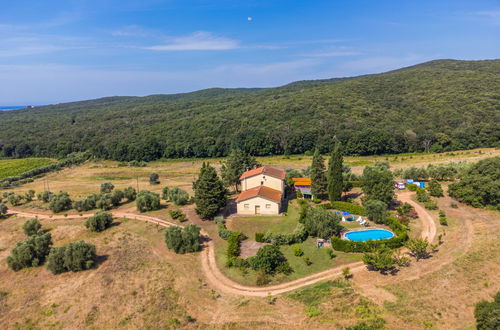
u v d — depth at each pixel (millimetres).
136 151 140875
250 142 138875
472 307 27625
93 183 96312
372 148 126875
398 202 58062
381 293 31016
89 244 41688
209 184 54094
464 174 59125
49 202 67000
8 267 41781
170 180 96625
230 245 42406
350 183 67500
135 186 88250
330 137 133750
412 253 38906
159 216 58469
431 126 132750
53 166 122562
